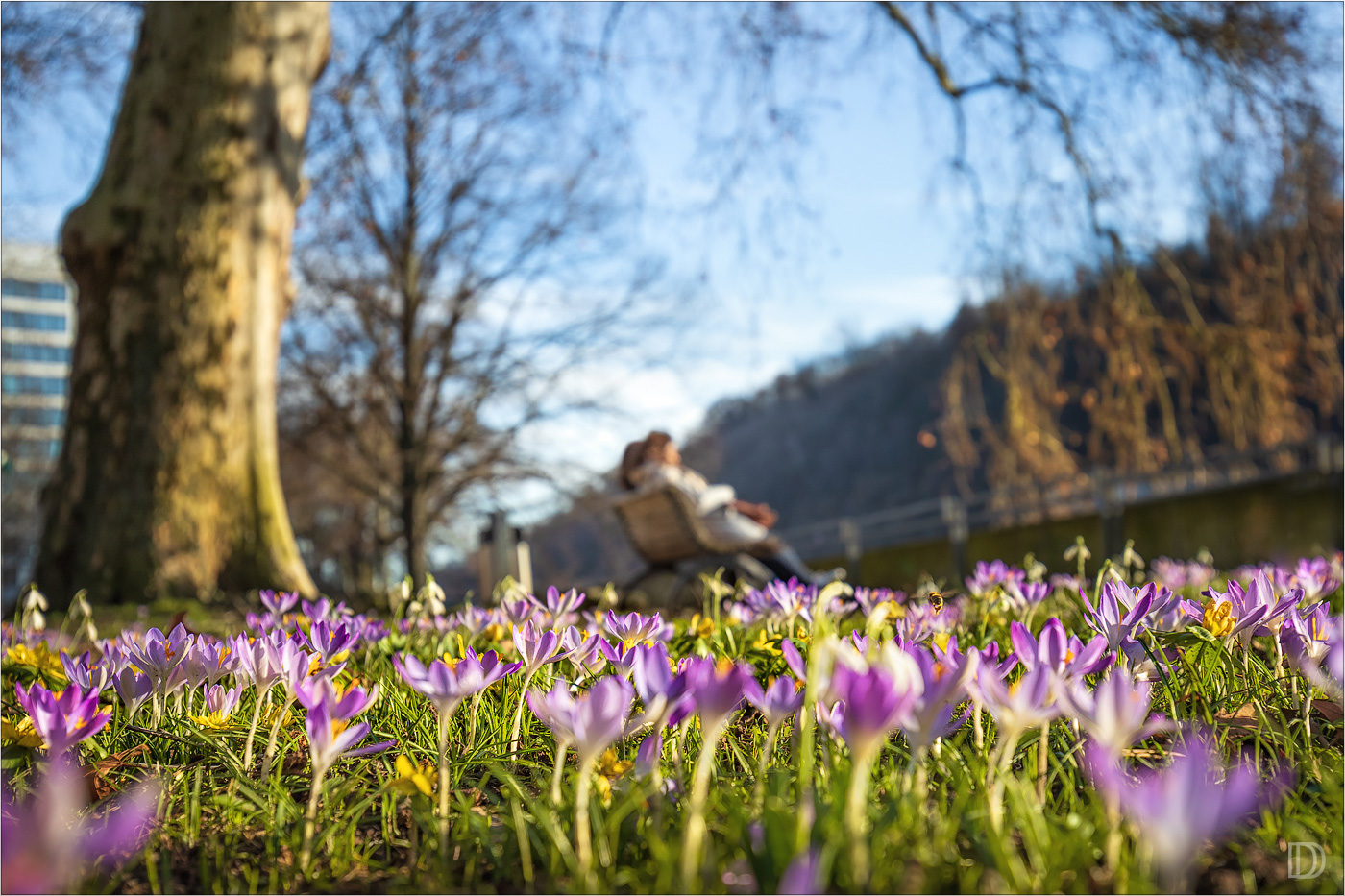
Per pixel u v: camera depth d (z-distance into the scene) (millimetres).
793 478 61406
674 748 1546
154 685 1805
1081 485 13016
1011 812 1194
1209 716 1650
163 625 5180
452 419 19219
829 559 16500
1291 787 1417
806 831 949
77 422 7465
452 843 1332
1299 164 10719
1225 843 1258
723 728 1768
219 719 1818
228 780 1672
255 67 7973
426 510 19906
